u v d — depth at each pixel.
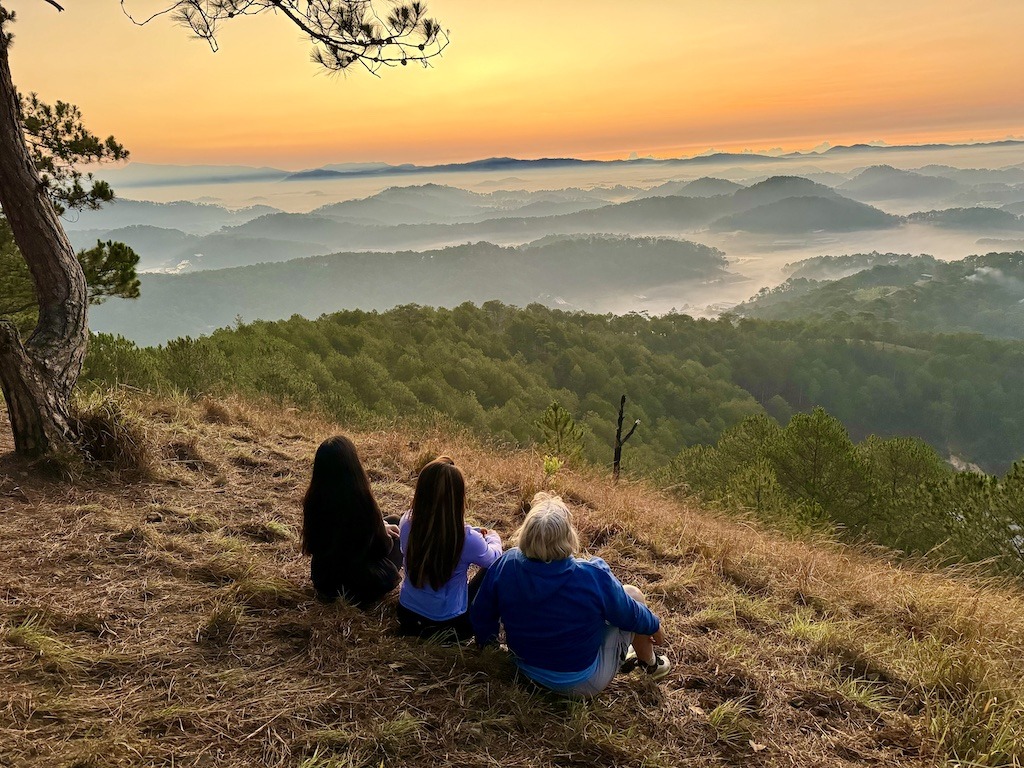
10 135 4.89
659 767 2.64
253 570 3.79
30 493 4.50
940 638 4.19
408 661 3.06
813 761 2.81
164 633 3.08
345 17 5.23
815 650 3.86
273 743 2.43
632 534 5.87
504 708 2.86
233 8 5.18
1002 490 9.84
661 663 3.20
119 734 2.33
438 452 7.37
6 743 2.20
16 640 2.79
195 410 8.15
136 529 4.12
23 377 4.80
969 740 2.97
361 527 3.47
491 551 3.31
